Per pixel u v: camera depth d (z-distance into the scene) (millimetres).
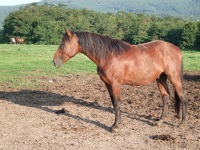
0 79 13422
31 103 9547
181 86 7176
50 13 65500
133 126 7285
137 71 6770
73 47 6758
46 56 24953
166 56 7016
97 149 5934
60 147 6035
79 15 67500
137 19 65562
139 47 6961
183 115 7191
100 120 7762
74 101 9805
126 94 10828
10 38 54844
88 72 16391
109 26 61531
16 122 7625
